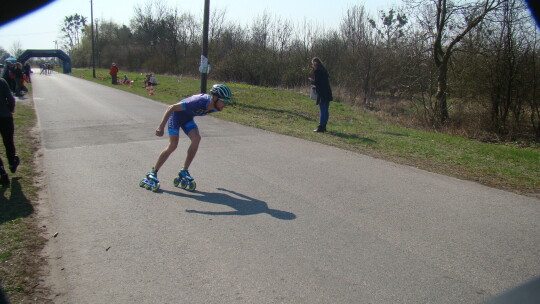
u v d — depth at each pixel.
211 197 5.12
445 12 14.94
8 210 4.42
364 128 11.68
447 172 6.78
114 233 3.98
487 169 7.15
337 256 3.65
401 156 7.93
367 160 7.41
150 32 56.62
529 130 13.71
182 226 4.20
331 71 29.05
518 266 3.55
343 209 4.84
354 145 8.82
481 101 14.28
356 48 24.75
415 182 6.09
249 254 3.63
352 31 28.12
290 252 3.70
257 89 23.59
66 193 5.08
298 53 31.11
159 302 2.88
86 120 10.92
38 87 23.16
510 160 8.11
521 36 13.21
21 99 15.91
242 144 8.41
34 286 3.02
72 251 3.58
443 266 3.52
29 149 7.30
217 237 3.96
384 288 3.14
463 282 3.26
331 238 4.02
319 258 3.60
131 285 3.08
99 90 22.16
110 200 4.88
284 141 8.91
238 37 37.75
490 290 3.15
